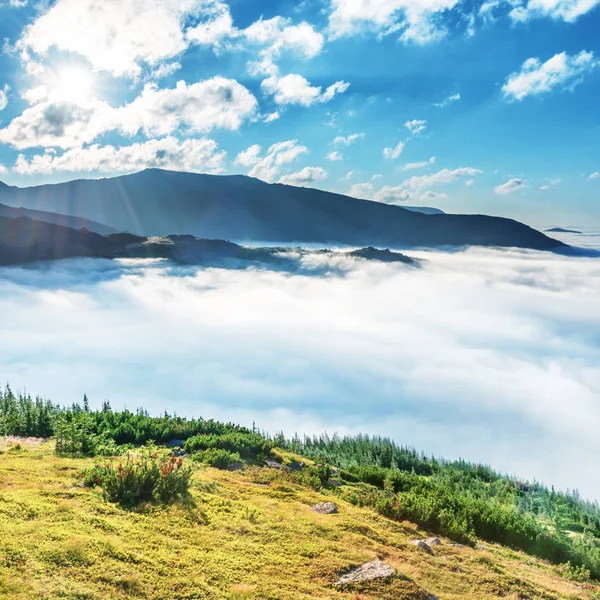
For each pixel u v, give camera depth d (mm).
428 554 21797
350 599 15484
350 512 25859
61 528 16078
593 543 36938
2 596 12000
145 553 15914
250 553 17688
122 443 40844
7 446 30938
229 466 34062
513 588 19797
